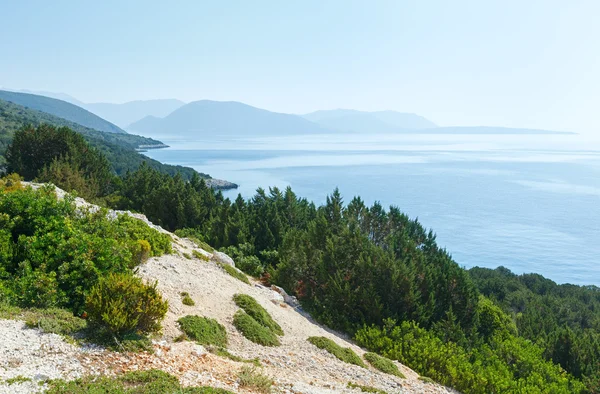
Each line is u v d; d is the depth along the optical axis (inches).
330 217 1716.3
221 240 1726.1
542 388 867.4
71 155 2454.5
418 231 1716.3
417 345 875.4
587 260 4173.2
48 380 364.5
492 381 768.9
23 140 2361.0
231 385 450.9
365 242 1273.4
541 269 3937.0
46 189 930.1
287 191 2105.1
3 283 547.5
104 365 417.1
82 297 571.2
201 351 530.6
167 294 771.4
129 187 2603.3
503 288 2810.0
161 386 395.9
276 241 1717.5
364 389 588.4
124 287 489.4
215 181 7253.9
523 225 5438.0
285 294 1162.6
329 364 685.3
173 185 2372.0
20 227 704.4
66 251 610.9
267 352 663.8
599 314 2561.5
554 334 1668.3
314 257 1238.3
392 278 1079.0
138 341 478.9
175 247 1113.4
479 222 5561.0
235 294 896.3
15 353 398.0
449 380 769.6
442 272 1242.6
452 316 1054.4
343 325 1031.0
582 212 6220.5
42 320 469.4
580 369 1353.3
